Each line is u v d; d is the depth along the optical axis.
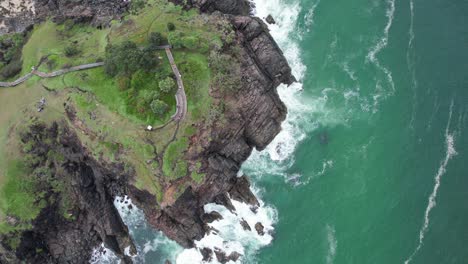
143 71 86.50
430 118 90.06
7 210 85.19
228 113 84.25
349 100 94.06
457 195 82.56
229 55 88.00
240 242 85.62
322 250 82.06
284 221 85.81
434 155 86.56
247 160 91.38
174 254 87.94
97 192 90.38
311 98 95.44
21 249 84.12
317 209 85.62
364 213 83.62
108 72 88.75
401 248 79.69
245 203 87.75
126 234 90.38
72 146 89.12
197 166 82.44
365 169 87.31
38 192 86.88
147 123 84.25
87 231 89.50
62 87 90.56
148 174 83.00
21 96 93.25
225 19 94.50
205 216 87.06
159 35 89.56
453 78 93.19
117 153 84.31
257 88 88.50
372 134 90.25
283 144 91.81
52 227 88.12
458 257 77.62
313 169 89.12
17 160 89.81
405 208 82.88
